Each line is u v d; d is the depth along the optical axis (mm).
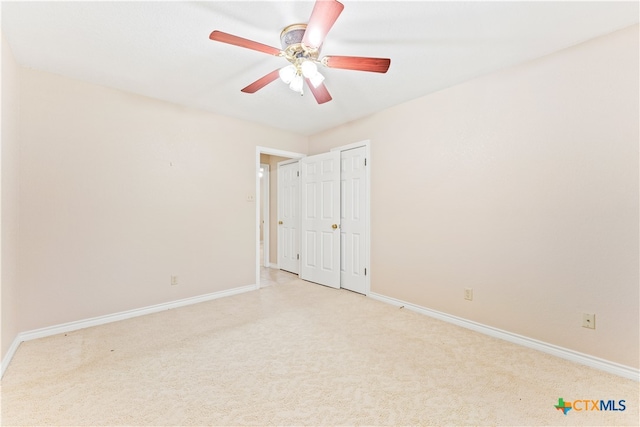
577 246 2021
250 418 1474
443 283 2793
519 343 2291
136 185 2877
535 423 1439
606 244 1907
